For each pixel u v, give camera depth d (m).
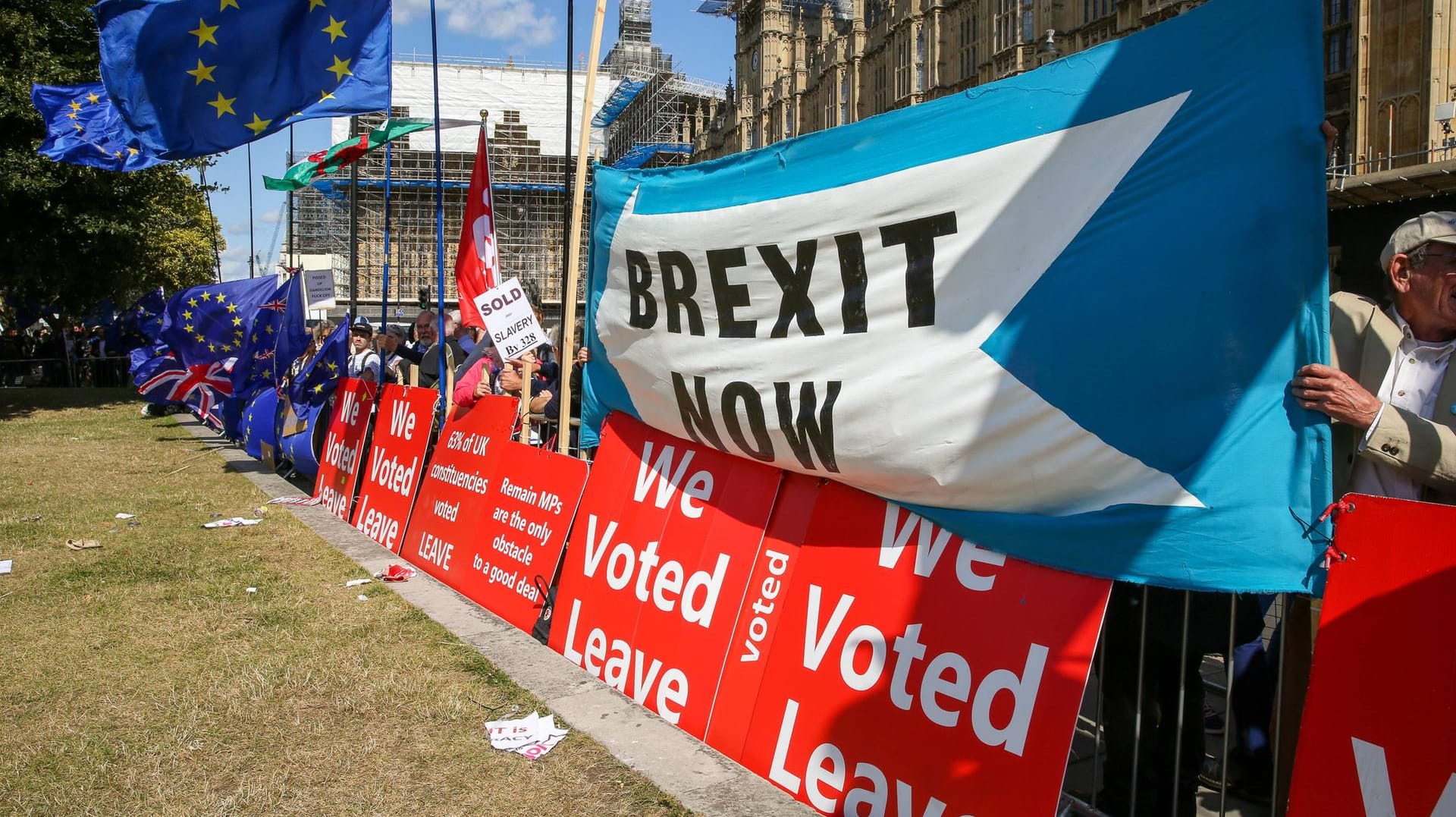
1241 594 3.16
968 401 3.15
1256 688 3.64
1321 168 2.46
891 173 3.41
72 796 3.46
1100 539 2.85
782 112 53.78
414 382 12.47
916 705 3.24
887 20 41.94
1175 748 3.08
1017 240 3.05
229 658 4.83
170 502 9.25
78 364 30.58
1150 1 26.95
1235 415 2.60
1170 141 2.71
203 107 8.09
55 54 20.09
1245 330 2.58
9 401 22.33
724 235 4.06
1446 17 16.36
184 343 13.82
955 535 3.30
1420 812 2.12
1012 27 32.94
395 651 4.97
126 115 8.05
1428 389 2.68
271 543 7.48
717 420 4.23
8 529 7.86
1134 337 2.77
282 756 3.79
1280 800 2.90
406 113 58.34
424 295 17.25
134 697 4.35
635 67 68.56
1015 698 2.96
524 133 59.50
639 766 3.74
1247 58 2.56
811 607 3.74
